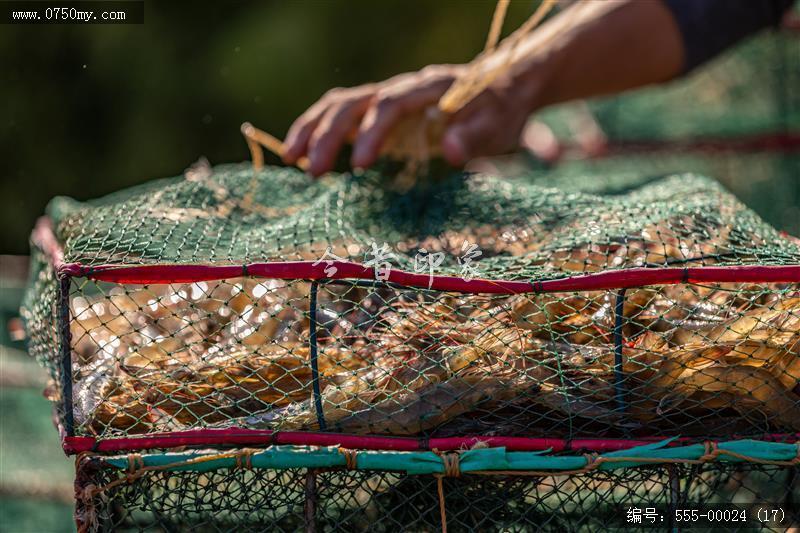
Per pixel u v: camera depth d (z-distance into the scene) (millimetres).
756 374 1193
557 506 1269
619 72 1756
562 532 1254
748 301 1237
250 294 1270
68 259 1210
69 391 1182
